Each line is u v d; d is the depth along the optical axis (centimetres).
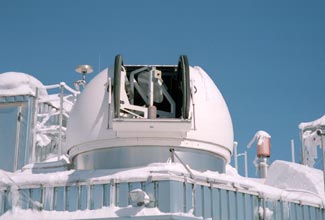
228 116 2444
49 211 2142
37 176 2202
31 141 2919
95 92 2347
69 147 2384
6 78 3041
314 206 2533
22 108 2962
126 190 2072
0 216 2162
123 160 2222
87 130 2289
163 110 2388
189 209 2056
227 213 2186
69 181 2153
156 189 2039
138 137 2223
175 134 2234
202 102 2331
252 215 2278
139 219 1983
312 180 2855
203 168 2273
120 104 2184
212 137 2297
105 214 2042
